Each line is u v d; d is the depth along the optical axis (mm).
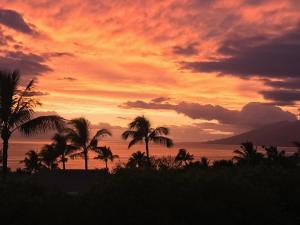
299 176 13141
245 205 10203
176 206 9625
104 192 9648
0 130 19797
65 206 9039
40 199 9266
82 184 22828
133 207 9164
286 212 11438
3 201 8992
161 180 10320
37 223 8734
